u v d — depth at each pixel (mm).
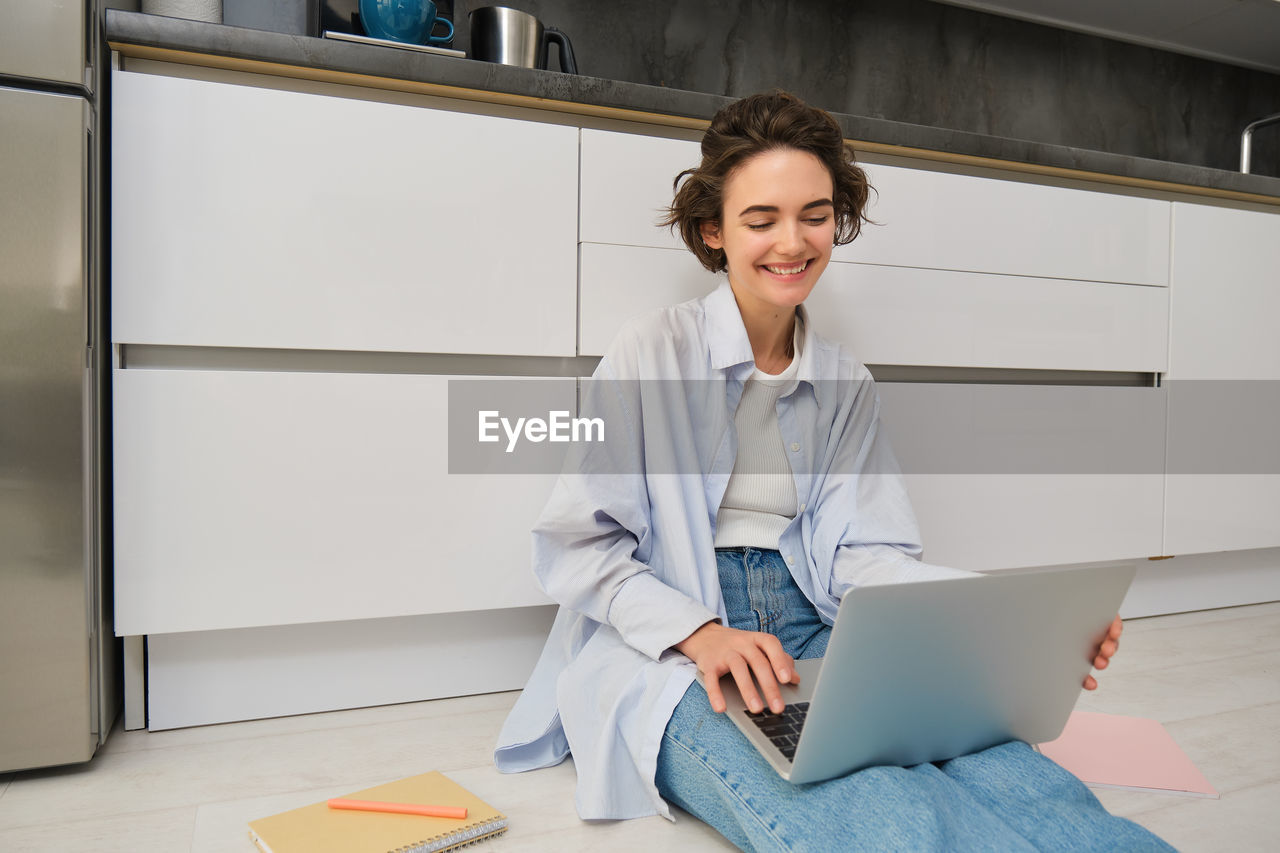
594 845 966
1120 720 1317
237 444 1260
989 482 1746
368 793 1041
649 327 1183
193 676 1315
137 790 1099
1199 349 1922
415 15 1559
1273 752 1216
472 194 1362
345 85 1334
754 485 1221
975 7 2322
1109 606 902
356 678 1400
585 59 1997
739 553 1202
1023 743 928
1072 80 2465
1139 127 2553
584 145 1427
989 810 791
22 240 1100
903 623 756
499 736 1206
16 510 1111
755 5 2133
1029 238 1746
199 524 1248
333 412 1305
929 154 1660
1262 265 1974
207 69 1268
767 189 1062
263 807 1053
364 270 1309
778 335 1227
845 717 783
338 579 1319
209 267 1234
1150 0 2293
